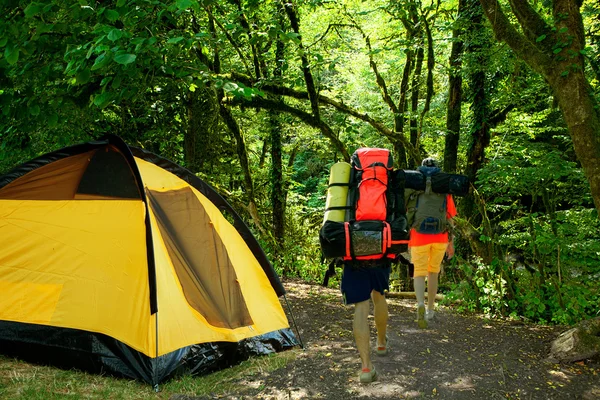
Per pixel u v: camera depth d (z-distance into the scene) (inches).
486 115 435.8
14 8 203.2
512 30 204.2
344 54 464.4
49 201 202.4
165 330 173.8
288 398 147.6
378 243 141.5
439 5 438.0
